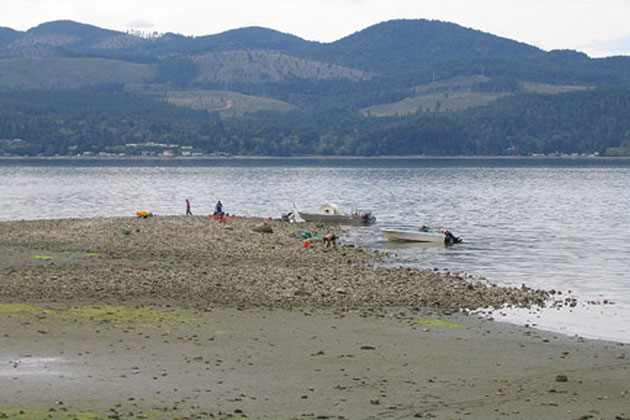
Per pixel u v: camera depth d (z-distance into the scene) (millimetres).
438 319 33875
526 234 74688
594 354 28625
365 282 42344
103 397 22000
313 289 39781
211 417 20609
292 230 72125
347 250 58875
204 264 49625
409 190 153125
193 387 23312
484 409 22016
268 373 25078
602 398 23250
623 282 46281
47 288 38281
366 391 23453
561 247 64312
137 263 49219
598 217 94312
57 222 70938
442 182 186625
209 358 26656
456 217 94000
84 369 24781
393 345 29156
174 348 27781
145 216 77250
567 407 22328
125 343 28203
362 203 117562
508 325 33156
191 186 166000
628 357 28266
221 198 127688
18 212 97500
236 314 33688
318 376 24922
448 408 22047
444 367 26406
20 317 31625
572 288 44000
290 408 21656
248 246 58500
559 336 31422
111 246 56844
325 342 29297
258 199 125750
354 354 27734
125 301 35844
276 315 33719
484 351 28688
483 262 55031
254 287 40062
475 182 187375
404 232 67750
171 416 20516
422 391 23609
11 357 25906
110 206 108688
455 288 41375
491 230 78562
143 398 22031
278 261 52281
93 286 39125
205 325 31469
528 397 23219
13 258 50219
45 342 27938
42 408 20766
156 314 33125
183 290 38938
